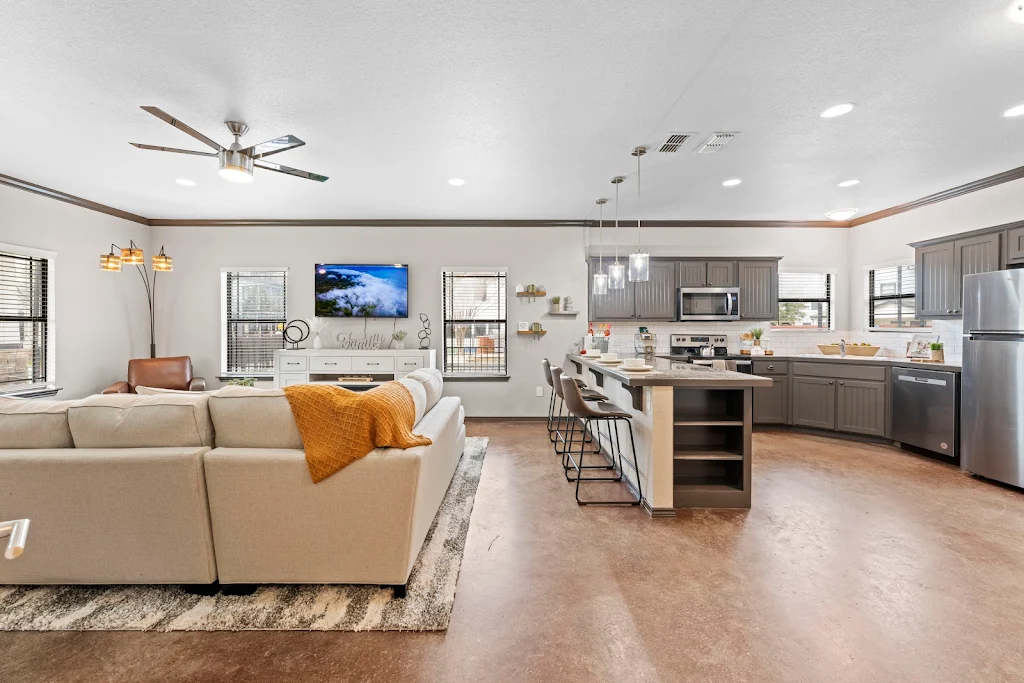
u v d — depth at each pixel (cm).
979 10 195
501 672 160
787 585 214
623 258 578
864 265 569
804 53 227
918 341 486
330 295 576
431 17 200
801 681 155
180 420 204
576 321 594
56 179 418
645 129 313
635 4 193
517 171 397
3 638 177
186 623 186
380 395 219
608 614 193
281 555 203
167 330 578
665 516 293
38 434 204
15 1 188
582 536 265
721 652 169
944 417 402
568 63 236
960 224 448
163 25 205
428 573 223
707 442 333
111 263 443
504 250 590
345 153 354
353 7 194
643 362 354
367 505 200
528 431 535
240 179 289
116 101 273
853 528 275
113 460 196
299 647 174
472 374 591
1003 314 347
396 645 175
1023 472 332
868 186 442
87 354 490
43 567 202
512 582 217
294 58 230
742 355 556
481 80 252
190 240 579
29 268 435
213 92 262
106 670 162
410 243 588
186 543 201
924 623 186
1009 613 192
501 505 311
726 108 284
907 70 242
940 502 316
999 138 328
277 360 546
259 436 207
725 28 208
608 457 420
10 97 268
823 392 509
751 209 532
